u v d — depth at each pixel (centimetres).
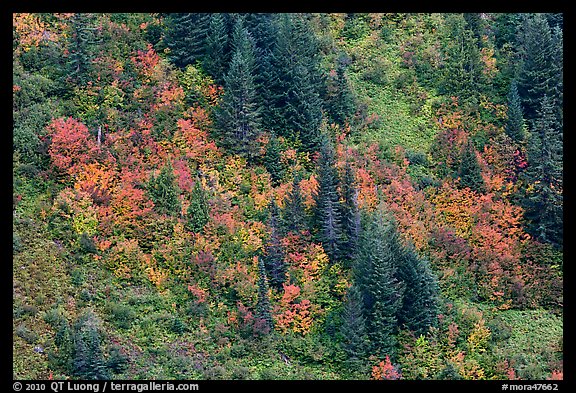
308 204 9606
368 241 8912
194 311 8869
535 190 9888
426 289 8850
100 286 8931
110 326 8644
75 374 8081
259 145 10200
